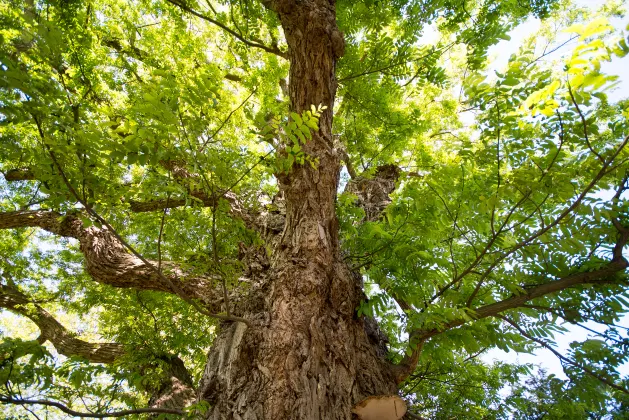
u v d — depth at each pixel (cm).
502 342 332
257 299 344
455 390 499
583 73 193
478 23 518
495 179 290
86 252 450
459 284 335
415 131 653
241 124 610
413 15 526
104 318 523
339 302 337
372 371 323
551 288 324
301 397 270
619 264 314
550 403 433
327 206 363
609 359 324
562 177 259
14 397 229
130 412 254
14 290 575
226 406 281
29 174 516
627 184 283
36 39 189
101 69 614
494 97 249
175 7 633
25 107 179
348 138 664
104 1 684
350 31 539
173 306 530
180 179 239
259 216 461
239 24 640
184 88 211
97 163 204
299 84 377
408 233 346
